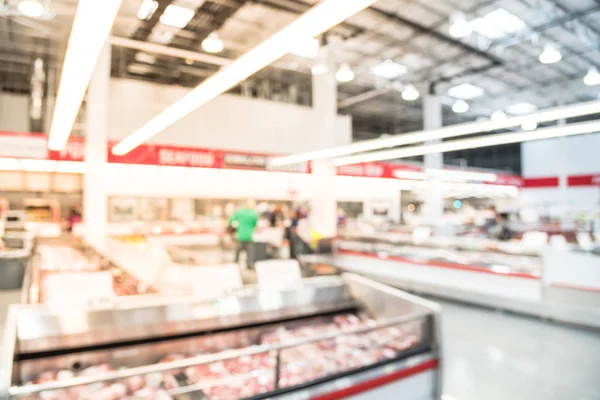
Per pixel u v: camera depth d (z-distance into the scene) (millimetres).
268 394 2410
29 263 6262
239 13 9016
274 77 13672
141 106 10773
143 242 8164
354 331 2748
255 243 8984
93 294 3467
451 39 10180
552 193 20547
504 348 4629
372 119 20016
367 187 16312
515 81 13555
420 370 2988
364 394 2691
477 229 14461
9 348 2281
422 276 7531
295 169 11719
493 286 6398
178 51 9570
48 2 7398
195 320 3195
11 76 13672
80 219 12320
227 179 12367
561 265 5508
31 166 9445
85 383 1999
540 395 3570
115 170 10656
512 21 9109
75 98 4469
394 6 8586
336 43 10234
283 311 3578
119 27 9234
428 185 13562
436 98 13500
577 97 15523
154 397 2461
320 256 9617
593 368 4094
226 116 11859
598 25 9609
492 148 26531
